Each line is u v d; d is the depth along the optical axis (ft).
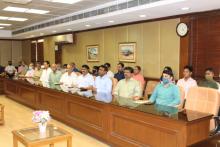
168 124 9.07
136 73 19.84
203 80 16.35
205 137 9.31
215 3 14.01
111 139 11.87
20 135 9.93
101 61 25.63
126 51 22.53
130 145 10.75
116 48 23.63
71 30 28.22
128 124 10.84
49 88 17.46
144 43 20.84
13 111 20.57
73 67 21.65
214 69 16.60
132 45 21.91
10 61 38.37
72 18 23.02
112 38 24.02
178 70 18.45
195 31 17.40
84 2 18.53
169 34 18.88
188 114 9.50
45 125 10.32
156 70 20.01
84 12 21.33
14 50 42.68
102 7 19.16
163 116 9.19
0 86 29.40
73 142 13.05
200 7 15.12
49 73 22.54
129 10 16.69
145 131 10.03
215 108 10.55
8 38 40.60
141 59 21.21
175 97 12.01
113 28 23.79
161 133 9.36
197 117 9.01
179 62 18.37
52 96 17.29
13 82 24.63
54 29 27.37
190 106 11.44
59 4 19.34
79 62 28.99
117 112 11.42
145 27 20.66
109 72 21.09
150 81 18.49
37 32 30.96
